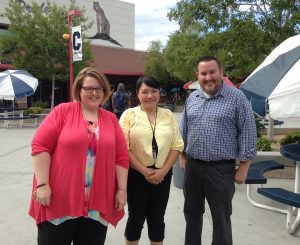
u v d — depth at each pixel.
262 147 8.66
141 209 3.77
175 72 30.97
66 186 2.82
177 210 5.68
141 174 3.71
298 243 4.55
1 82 16.70
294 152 5.44
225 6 10.78
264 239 4.65
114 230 4.89
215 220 3.63
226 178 3.57
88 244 2.96
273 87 4.45
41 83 32.00
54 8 25.12
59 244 2.87
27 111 21.62
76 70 25.03
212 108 3.56
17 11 24.36
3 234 4.75
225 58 10.60
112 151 2.98
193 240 3.88
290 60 4.68
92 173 2.88
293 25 9.75
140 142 3.65
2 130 16.88
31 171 8.20
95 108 3.05
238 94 3.53
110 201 2.99
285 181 7.41
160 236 3.89
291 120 22.72
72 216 2.81
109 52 37.75
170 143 3.75
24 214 5.45
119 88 13.84
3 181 7.33
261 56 10.27
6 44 24.16
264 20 10.15
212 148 3.56
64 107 2.98
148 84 3.75
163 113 3.88
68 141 2.82
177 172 6.81
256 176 5.34
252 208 5.79
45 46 24.02
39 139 2.84
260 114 4.59
